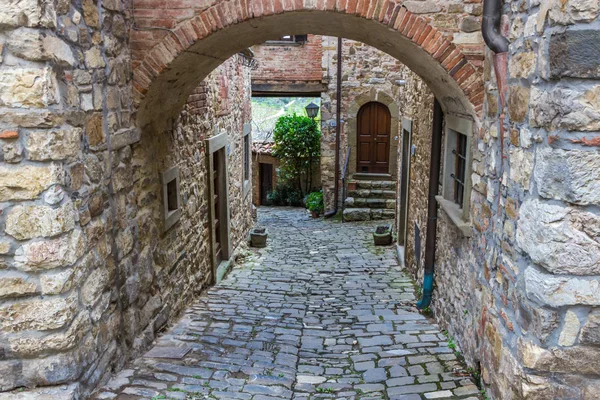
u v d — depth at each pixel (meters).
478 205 3.51
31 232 2.48
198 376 3.51
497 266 2.97
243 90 9.22
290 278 7.14
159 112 4.25
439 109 4.93
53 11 2.46
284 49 12.27
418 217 6.40
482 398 3.20
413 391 3.40
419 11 3.39
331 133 12.35
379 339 4.61
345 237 10.12
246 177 9.98
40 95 2.40
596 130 2.07
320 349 4.41
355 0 3.40
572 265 2.18
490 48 2.99
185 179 5.31
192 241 5.64
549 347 2.29
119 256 3.43
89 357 2.88
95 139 3.02
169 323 4.68
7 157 2.42
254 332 4.73
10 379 2.61
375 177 12.34
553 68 2.12
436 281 5.21
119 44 3.39
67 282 2.59
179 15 3.51
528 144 2.45
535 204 2.30
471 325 3.69
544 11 2.23
